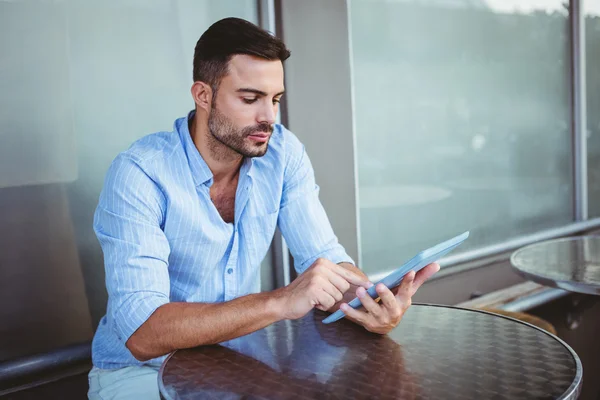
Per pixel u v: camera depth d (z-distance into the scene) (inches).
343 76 97.5
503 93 129.0
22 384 74.2
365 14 104.2
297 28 91.1
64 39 74.5
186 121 64.8
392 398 40.2
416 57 112.7
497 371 44.1
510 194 132.6
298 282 53.0
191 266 65.0
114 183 59.5
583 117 144.1
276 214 69.3
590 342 131.5
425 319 57.1
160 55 82.4
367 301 51.6
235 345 51.9
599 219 149.9
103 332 67.2
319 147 95.1
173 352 50.8
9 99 71.4
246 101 59.0
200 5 85.4
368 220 107.9
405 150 112.4
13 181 72.4
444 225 120.5
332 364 46.7
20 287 73.9
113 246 57.7
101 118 78.2
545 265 78.8
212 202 65.9
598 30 147.7
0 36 70.1
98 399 62.4
